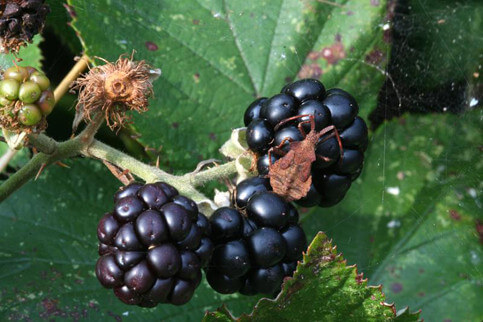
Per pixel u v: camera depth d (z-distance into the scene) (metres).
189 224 0.19
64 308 0.22
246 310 0.24
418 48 0.27
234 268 0.20
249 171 0.21
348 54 0.26
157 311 0.23
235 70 0.25
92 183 0.24
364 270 0.26
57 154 0.21
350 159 0.21
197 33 0.25
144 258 0.19
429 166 0.27
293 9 0.26
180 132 0.24
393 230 0.26
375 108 0.26
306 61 0.26
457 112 0.27
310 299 0.21
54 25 0.24
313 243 0.20
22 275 0.23
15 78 0.20
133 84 0.21
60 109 0.24
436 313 0.25
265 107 0.21
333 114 0.21
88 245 0.24
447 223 0.26
